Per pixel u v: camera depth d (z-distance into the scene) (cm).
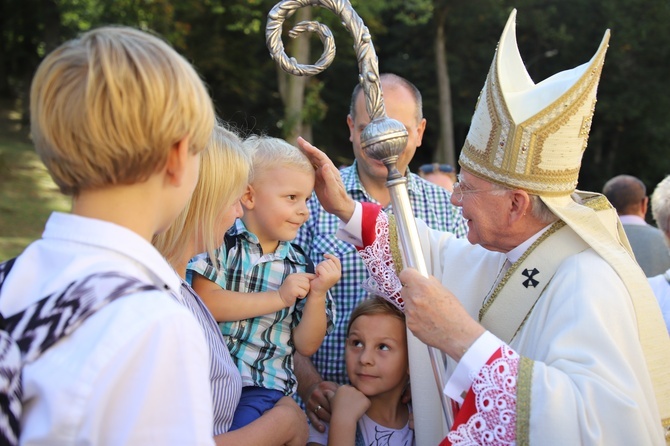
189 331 117
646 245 415
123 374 110
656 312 185
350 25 188
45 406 107
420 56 2345
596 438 159
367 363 225
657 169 2388
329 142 2216
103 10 1584
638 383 168
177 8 1571
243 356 212
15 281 120
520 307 195
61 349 110
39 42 2273
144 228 126
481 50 2269
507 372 167
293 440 198
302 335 216
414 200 293
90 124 114
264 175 216
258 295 209
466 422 170
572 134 185
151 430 110
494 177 192
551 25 2306
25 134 1730
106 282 115
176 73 120
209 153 186
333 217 274
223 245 218
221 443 174
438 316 174
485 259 227
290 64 187
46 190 1209
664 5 2231
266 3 1546
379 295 233
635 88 2281
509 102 189
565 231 194
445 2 2120
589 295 179
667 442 176
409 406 236
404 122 278
